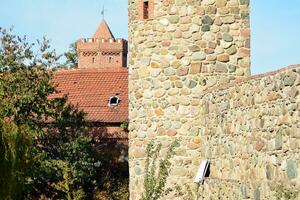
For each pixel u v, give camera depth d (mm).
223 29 56906
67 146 86625
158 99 57156
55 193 84000
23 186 54906
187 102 56344
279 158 39281
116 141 98875
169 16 57156
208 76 56406
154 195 55500
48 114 82188
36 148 76938
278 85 39500
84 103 104000
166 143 56562
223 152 49594
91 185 89500
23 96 78250
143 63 57906
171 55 56969
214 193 50375
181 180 55844
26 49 83312
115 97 104562
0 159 51250
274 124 40094
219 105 50656
